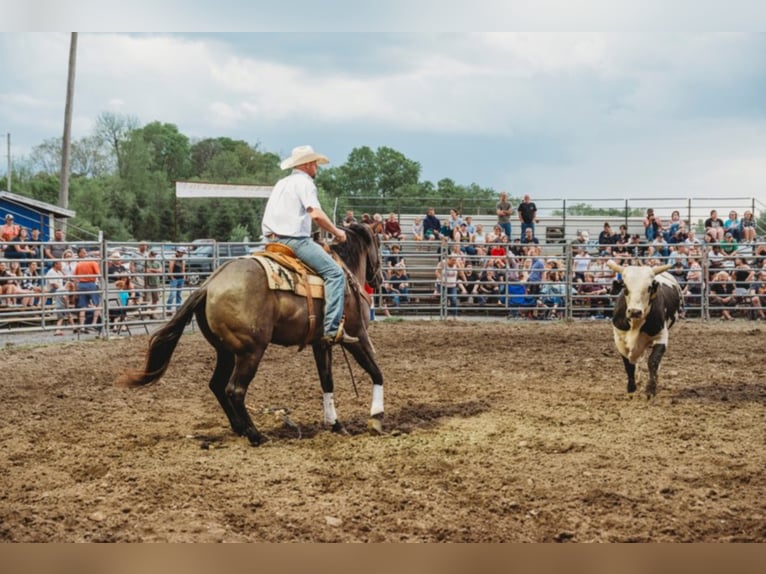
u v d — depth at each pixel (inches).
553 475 233.0
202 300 263.4
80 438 281.3
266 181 2738.7
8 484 227.6
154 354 261.3
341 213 1115.9
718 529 194.9
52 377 416.5
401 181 2662.4
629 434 280.7
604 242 767.7
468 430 289.7
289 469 241.0
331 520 198.2
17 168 2469.2
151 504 209.6
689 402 339.3
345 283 281.6
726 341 545.6
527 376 410.0
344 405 339.6
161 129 2979.8
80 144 2508.6
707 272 698.8
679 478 230.5
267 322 263.3
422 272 786.2
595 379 400.2
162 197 2390.5
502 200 807.7
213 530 192.4
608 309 697.6
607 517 201.3
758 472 234.8
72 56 1045.2
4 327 628.7
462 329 629.9
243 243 661.3
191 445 270.8
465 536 191.2
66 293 568.1
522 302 732.0
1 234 648.4
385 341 554.9
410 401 346.0
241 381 263.6
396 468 241.6
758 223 913.5
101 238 621.3
